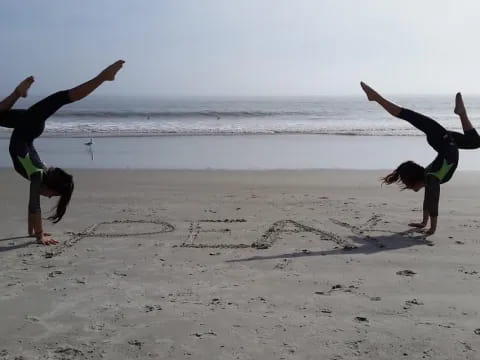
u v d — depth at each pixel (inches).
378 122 1366.9
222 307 167.8
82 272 204.1
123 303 171.9
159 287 187.0
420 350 137.6
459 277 196.2
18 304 171.0
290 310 165.2
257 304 170.2
